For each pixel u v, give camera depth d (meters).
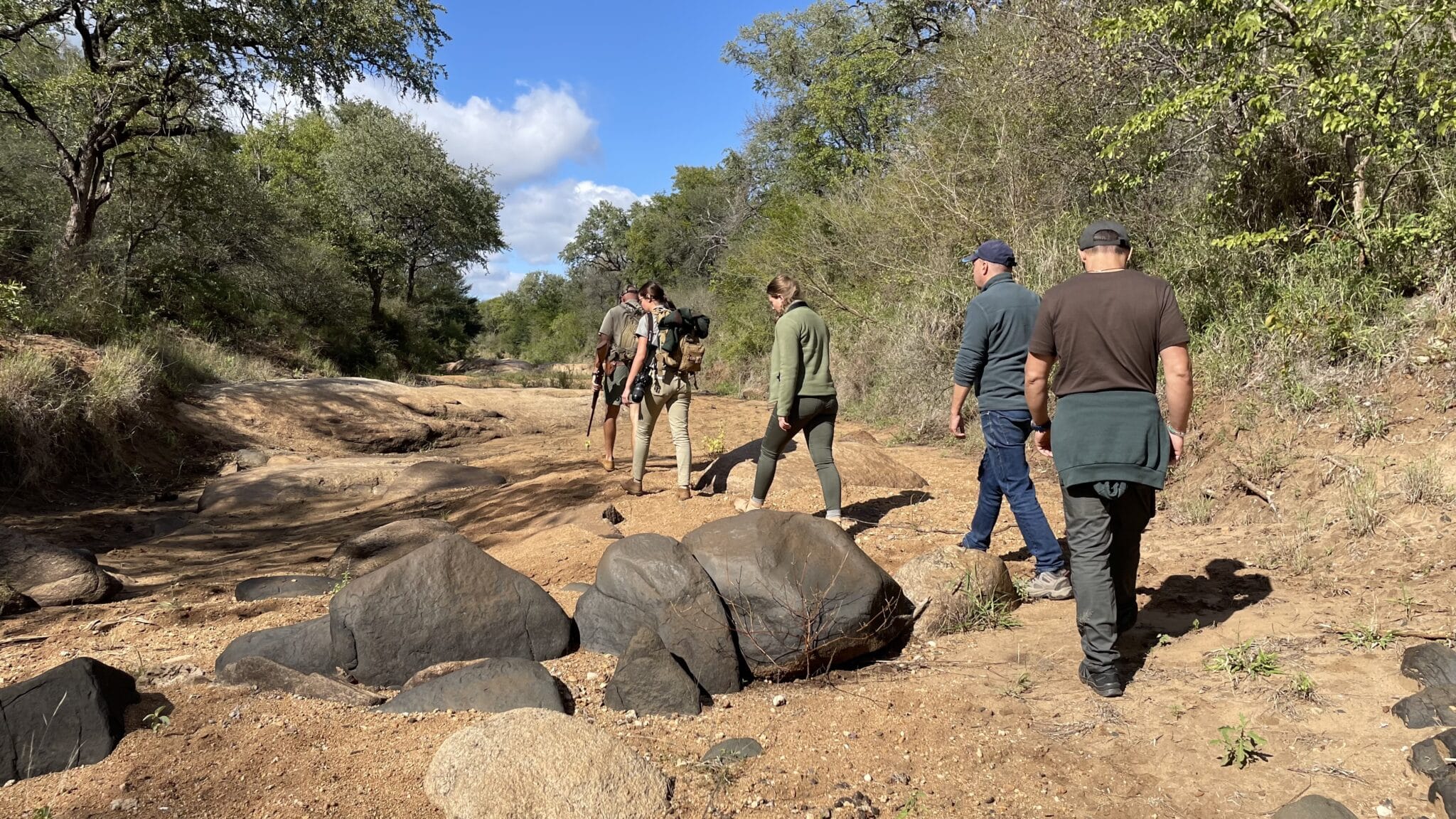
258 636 3.36
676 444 6.01
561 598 4.10
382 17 16.08
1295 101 6.76
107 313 12.27
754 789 2.43
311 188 32.69
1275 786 2.31
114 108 14.99
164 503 8.07
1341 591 3.57
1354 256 6.00
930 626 3.70
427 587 3.33
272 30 15.37
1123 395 2.91
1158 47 7.93
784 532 3.55
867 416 11.87
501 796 2.27
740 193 37.44
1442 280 5.38
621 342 6.86
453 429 12.33
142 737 2.66
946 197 12.30
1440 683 2.61
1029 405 3.32
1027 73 10.52
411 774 2.47
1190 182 8.52
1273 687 2.81
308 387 12.16
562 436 12.27
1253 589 3.80
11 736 2.52
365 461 9.43
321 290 22.55
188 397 10.97
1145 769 2.47
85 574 4.59
